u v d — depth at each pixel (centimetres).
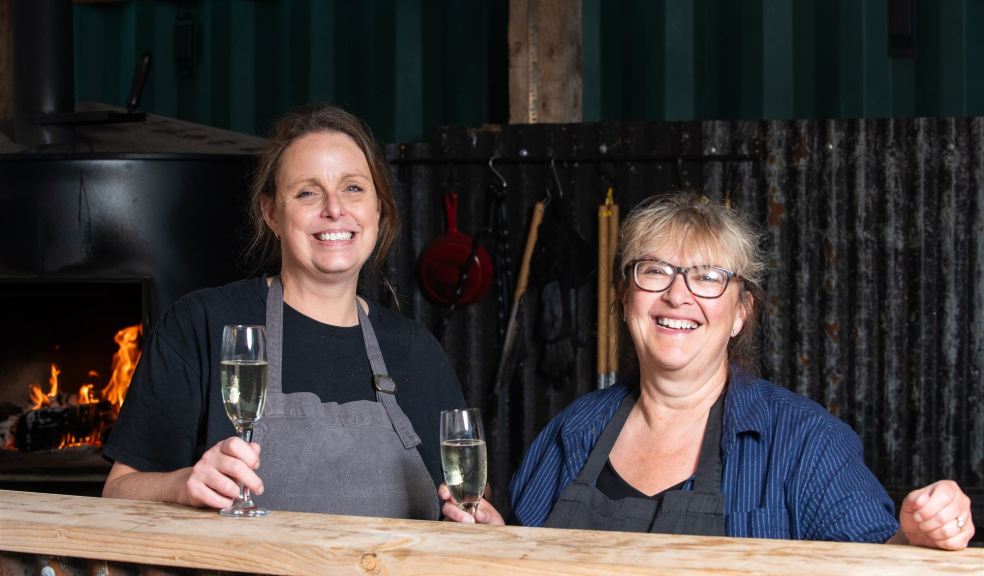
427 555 132
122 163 344
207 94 483
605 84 436
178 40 482
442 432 167
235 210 354
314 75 471
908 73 425
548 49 411
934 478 389
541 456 214
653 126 396
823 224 391
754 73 426
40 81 368
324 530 145
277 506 195
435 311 409
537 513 205
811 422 184
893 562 129
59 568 151
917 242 388
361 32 466
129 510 158
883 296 390
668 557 130
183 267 348
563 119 409
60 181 344
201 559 140
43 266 345
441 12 457
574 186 402
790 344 394
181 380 197
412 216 410
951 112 423
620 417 204
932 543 138
